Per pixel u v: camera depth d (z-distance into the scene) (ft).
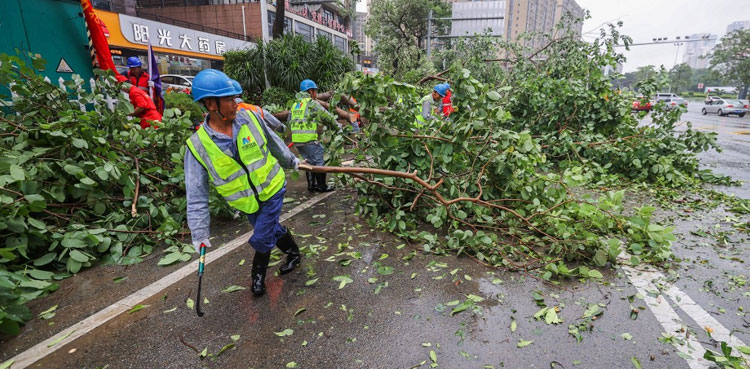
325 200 18.79
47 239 11.26
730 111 94.58
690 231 15.10
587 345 8.22
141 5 119.24
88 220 13.38
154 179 15.58
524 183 14.98
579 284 10.82
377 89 14.19
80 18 22.13
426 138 14.88
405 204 14.76
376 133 14.82
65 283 10.79
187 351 8.13
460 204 14.66
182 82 57.82
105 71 16.55
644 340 8.40
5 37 18.95
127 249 12.75
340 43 173.58
